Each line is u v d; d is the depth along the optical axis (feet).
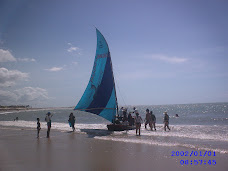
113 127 65.57
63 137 54.19
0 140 49.62
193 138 48.03
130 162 28.89
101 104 73.05
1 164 28.25
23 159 30.68
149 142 43.16
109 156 32.24
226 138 47.37
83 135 57.67
